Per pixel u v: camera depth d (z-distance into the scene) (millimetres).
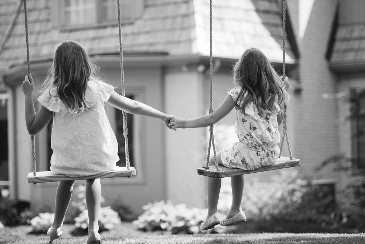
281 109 8461
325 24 20953
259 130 8102
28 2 20859
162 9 18719
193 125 8234
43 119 7816
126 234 14883
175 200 18219
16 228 16203
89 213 7887
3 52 20812
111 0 19312
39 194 18922
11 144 20438
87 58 7816
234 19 18922
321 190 19094
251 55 8164
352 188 18781
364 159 20625
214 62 17844
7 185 21328
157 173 18375
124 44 18750
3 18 22031
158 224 15297
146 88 18469
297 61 19969
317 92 20469
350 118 19047
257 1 19750
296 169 19484
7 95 21391
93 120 7738
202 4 18562
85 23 19578
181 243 9422
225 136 17969
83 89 7676
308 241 9523
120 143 18641
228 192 17266
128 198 18453
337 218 16656
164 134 18438
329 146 20750
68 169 7684
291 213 16641
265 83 8094
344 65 20609
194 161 17891
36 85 18734
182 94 18125
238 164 8148
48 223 15125
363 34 20766
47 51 19750
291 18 20172
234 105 8188
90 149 7688
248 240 9766
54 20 19906
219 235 11250
